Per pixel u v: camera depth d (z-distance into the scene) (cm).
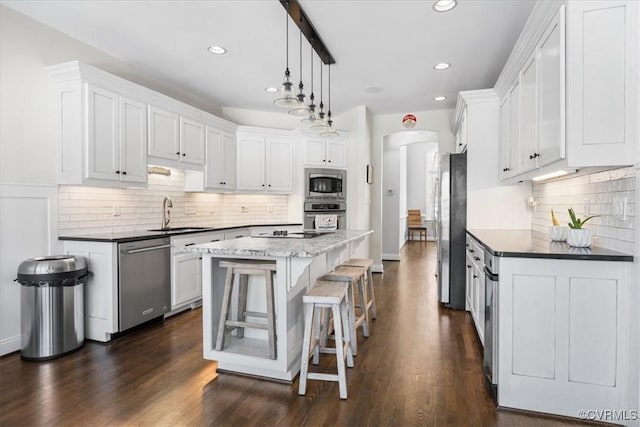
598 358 190
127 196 380
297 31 311
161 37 321
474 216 374
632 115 178
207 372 248
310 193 543
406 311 392
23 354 269
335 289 235
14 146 281
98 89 313
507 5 271
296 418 194
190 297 389
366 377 241
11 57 278
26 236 290
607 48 181
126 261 311
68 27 304
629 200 189
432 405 207
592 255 188
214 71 399
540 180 331
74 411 200
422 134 714
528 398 202
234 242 262
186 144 421
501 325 205
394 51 351
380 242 609
